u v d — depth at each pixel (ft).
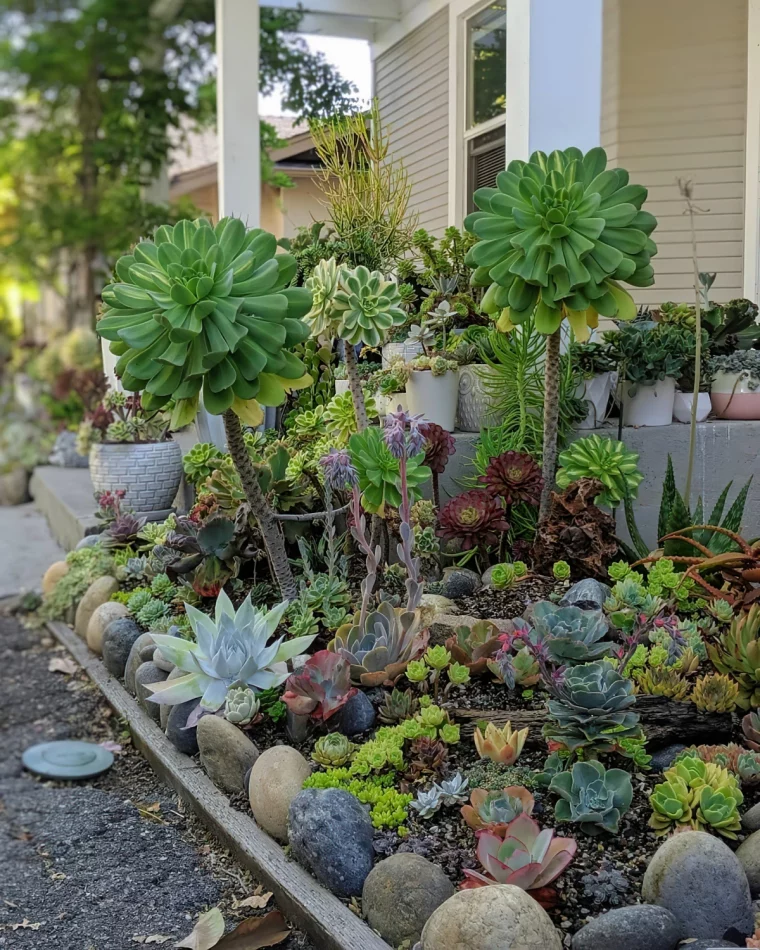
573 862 6.13
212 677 8.35
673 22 19.11
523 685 8.00
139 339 7.47
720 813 6.09
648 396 12.06
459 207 22.08
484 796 6.35
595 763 6.35
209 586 10.05
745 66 18.75
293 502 10.55
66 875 7.69
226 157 20.30
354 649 8.05
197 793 8.09
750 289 16.42
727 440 12.29
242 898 7.07
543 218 8.95
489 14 20.58
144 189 32.81
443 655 7.88
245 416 8.29
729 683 7.17
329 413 10.63
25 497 26.02
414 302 13.34
